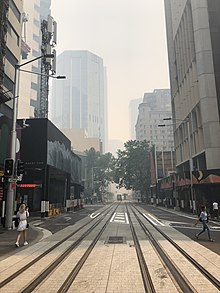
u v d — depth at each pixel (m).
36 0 98.69
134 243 12.87
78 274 7.78
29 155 31.47
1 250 11.39
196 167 45.91
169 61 65.44
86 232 17.02
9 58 27.52
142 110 162.38
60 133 38.78
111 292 6.26
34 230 18.50
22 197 34.66
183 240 13.80
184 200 41.25
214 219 26.53
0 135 22.44
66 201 40.53
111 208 50.94
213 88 40.28
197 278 7.34
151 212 37.97
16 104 20.19
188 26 47.00
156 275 7.63
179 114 56.03
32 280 7.23
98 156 114.94
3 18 24.77
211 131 39.00
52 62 48.81
